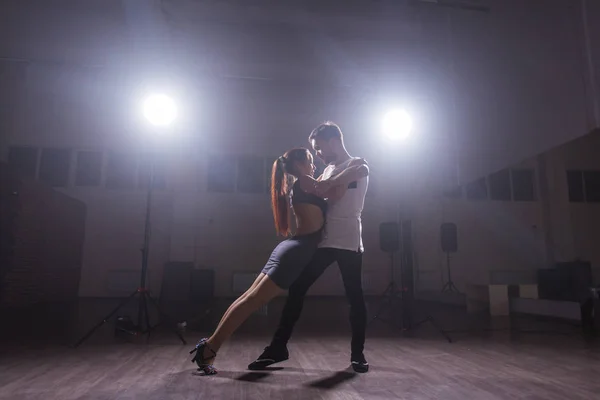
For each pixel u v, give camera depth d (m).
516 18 4.75
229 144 7.91
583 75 3.94
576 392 1.69
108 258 7.37
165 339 3.02
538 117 4.48
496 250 8.15
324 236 2.08
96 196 7.51
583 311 4.00
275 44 6.17
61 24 5.64
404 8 5.34
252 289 1.95
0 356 2.37
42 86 7.34
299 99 7.98
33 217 5.46
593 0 3.90
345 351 2.58
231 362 2.24
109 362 2.22
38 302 5.70
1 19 5.54
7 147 7.37
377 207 7.96
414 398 1.60
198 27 5.75
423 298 7.37
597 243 8.39
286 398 1.58
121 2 5.20
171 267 7.05
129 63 6.69
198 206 7.72
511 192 8.48
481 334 3.32
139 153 7.72
